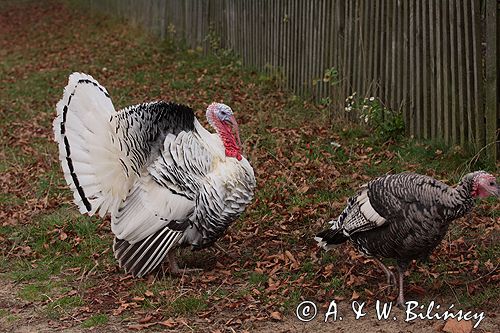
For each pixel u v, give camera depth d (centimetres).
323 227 983
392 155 1199
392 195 739
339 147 1257
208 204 848
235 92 1709
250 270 895
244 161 873
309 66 1562
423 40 1206
